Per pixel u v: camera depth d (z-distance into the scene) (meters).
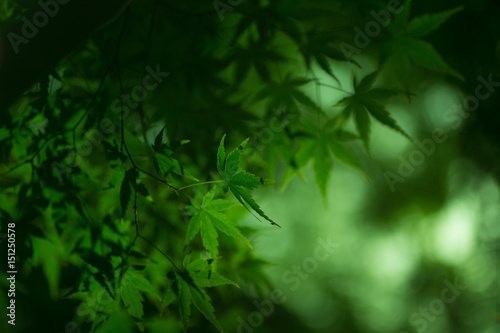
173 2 1.68
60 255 1.66
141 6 1.67
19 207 1.62
